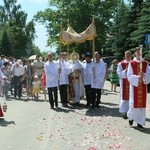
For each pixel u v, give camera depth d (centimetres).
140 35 3045
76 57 1823
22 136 1123
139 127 1223
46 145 1012
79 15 5600
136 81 1205
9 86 2273
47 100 2069
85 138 1086
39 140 1070
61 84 1783
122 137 1097
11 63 2547
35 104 1880
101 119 1406
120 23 3916
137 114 1218
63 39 2003
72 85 1797
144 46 2991
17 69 2175
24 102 1967
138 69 1223
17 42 8756
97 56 1719
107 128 1231
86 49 4794
